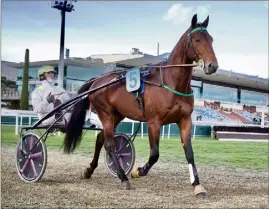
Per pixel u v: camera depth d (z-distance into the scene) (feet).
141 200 11.98
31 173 14.79
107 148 14.87
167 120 13.25
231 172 19.24
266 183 16.24
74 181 15.16
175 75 12.91
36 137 14.78
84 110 16.11
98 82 15.72
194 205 11.41
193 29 12.76
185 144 13.04
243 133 43.68
